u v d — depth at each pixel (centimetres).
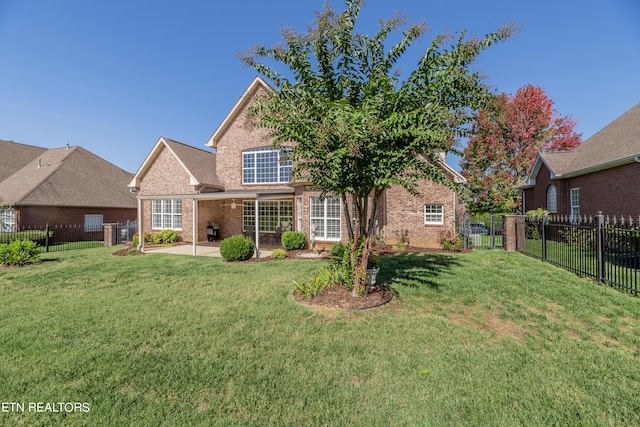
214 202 1881
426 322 507
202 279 845
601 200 1469
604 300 609
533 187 2233
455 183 552
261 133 1770
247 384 335
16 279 861
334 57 577
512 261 1048
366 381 342
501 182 2617
